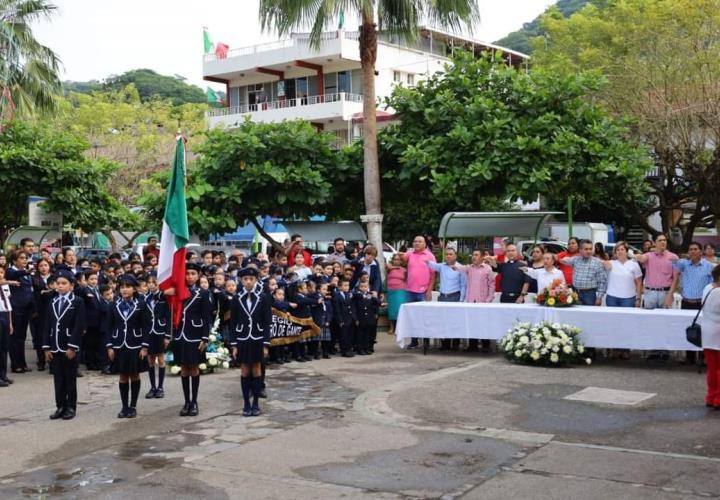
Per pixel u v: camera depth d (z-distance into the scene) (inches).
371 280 629.0
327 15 662.5
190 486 259.6
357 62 1702.8
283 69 1770.4
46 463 291.0
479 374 458.3
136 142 1704.0
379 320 690.8
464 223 668.7
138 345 369.4
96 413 377.7
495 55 754.2
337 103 1651.1
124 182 1632.6
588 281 526.3
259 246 1126.4
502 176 671.1
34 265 534.6
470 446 304.7
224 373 488.4
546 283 527.2
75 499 248.5
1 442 322.3
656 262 513.0
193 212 700.0
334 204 780.6
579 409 366.3
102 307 501.4
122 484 263.3
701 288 481.1
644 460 281.6
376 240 701.3
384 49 1722.4
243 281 368.2
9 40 921.5
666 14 1048.2
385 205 815.7
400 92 724.7
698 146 979.3
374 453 296.7
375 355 553.6
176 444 315.3
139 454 301.1
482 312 523.5
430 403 382.6
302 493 250.8
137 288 383.2
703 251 502.9
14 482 267.6
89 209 921.5
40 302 510.0
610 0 1293.1
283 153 722.2
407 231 1221.1
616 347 477.7
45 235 866.1
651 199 1272.1
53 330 364.8
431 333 538.3
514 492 247.6
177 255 381.7
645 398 388.2
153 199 731.4
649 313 469.1
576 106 693.9
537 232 685.3
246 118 750.5
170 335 409.1
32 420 363.9
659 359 500.1
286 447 306.8
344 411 371.2
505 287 562.9
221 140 721.0
